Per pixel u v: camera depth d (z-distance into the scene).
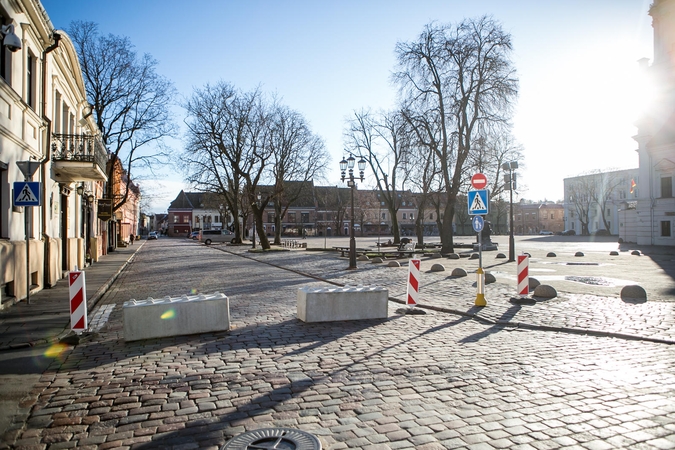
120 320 9.65
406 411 4.50
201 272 20.91
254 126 38.84
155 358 6.49
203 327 7.96
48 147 14.70
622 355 6.50
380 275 17.97
